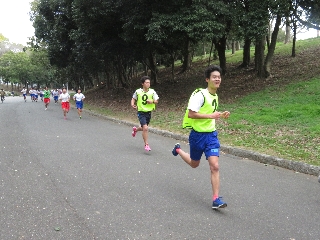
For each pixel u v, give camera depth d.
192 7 14.08
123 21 17.88
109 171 5.85
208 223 3.73
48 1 25.88
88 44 23.22
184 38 16.30
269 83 15.95
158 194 4.68
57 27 25.62
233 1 14.98
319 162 6.25
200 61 33.34
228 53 35.94
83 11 17.66
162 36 14.49
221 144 8.24
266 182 5.45
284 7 13.44
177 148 4.86
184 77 25.45
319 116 9.63
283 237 3.43
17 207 4.09
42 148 7.82
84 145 8.35
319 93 12.18
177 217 3.88
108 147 8.18
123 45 21.33
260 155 7.00
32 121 13.95
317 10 15.03
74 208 4.09
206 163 6.66
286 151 7.14
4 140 8.84
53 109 22.30
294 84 14.18
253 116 10.81
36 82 79.50
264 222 3.80
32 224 3.62
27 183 5.07
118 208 4.12
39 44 35.56
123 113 17.05
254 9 13.66
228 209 4.18
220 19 15.02
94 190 4.79
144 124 7.49
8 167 5.99
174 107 15.90
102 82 46.81
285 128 9.06
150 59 24.89
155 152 7.71
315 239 3.40
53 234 3.38
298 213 4.11
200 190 4.91
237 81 18.58
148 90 7.48
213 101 4.21
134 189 4.88
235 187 5.13
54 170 5.84
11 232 3.41
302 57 21.11
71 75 45.25
